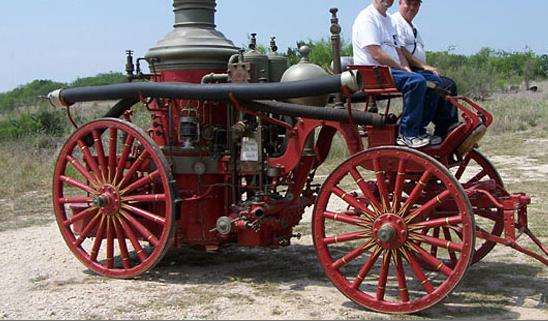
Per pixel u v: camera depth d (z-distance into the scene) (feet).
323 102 20.85
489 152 53.11
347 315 17.70
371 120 19.13
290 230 22.31
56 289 20.40
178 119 22.17
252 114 20.97
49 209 35.40
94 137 21.84
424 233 20.45
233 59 21.53
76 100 22.81
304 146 20.61
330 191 18.58
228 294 19.56
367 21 20.39
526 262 23.27
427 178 17.57
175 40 22.49
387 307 17.83
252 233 21.26
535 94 115.24
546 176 41.75
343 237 18.40
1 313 18.15
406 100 19.10
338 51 20.47
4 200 38.24
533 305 18.53
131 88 21.47
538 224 28.68
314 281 21.12
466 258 17.12
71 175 41.42
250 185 21.66
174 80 22.53
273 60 22.24
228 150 21.81
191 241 22.04
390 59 19.97
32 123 71.87
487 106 83.66
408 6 22.09
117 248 26.12
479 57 164.14
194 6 22.76
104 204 21.48
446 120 20.92
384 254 17.90
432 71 21.47
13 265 23.72
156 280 21.36
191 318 17.51
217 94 20.34
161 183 22.16
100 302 18.93
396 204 17.85
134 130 21.03
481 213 20.95
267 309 18.19
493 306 18.40
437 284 20.77
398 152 17.74
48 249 26.09
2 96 125.49
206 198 21.90
